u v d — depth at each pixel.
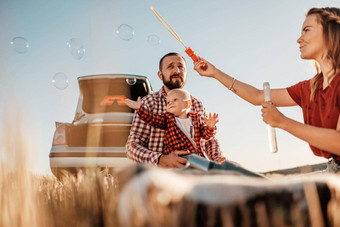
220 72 2.61
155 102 3.09
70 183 1.70
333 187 0.88
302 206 0.82
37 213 1.11
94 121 4.45
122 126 4.23
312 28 2.00
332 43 1.92
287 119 1.67
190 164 1.31
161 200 0.75
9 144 1.07
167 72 3.04
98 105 4.95
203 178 0.91
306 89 2.19
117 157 4.05
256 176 1.31
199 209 0.77
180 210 0.75
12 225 1.05
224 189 0.80
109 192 1.36
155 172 0.83
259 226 0.77
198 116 2.92
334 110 1.85
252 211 0.78
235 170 1.32
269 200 0.80
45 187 1.93
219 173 1.18
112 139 4.15
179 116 2.80
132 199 0.76
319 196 0.86
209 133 2.82
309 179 0.89
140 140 2.94
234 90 2.58
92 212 1.15
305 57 2.07
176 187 0.78
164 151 2.84
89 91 5.08
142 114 2.67
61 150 4.16
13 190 1.07
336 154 1.80
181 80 3.06
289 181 0.88
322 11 2.00
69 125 4.32
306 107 2.14
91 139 4.15
